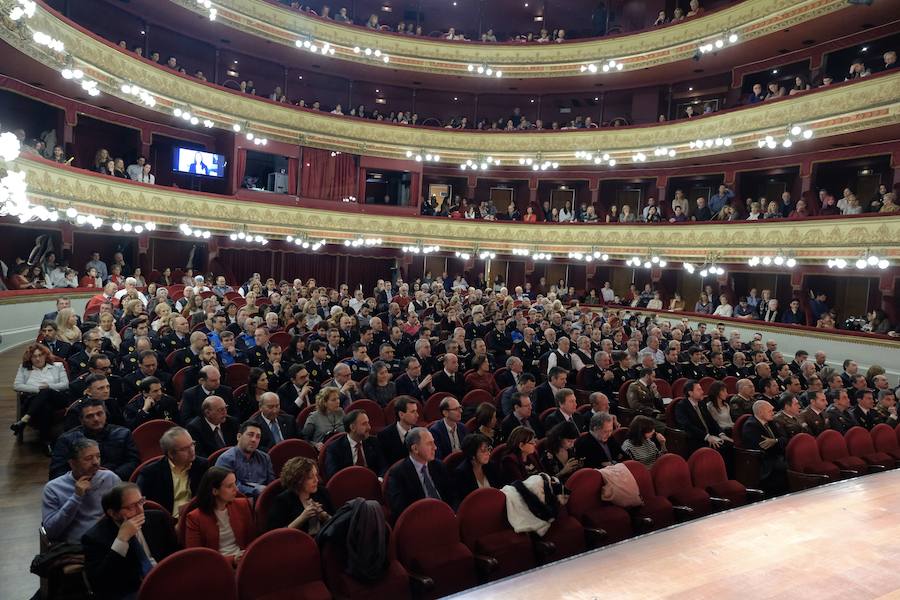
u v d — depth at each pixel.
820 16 16.69
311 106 25.66
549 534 4.78
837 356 15.55
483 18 27.11
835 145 17.44
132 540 3.80
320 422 6.49
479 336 12.92
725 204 20.19
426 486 5.13
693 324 19.75
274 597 3.59
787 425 7.22
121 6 19.59
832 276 17.92
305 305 12.60
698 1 22.98
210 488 4.14
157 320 10.53
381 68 24.55
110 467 5.20
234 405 6.95
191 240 21.44
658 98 23.75
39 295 14.38
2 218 14.70
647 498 5.48
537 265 25.72
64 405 7.09
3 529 5.25
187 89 19.53
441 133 24.80
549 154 23.83
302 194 23.34
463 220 24.45
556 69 23.58
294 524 4.21
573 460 5.86
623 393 9.41
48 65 13.64
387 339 11.30
